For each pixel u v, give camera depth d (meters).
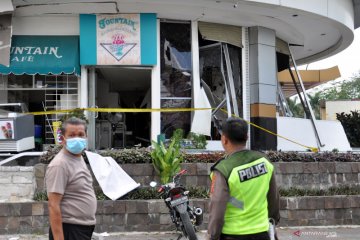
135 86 16.27
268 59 12.58
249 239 3.47
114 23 11.21
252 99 12.42
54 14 11.21
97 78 13.30
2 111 10.53
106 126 13.08
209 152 9.45
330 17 12.35
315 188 8.85
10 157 8.50
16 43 11.19
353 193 8.77
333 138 13.77
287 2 11.30
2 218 7.46
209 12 11.54
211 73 12.36
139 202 7.67
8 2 10.44
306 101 14.16
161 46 11.65
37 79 11.59
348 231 7.90
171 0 10.75
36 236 7.37
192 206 7.77
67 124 4.01
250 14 11.88
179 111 11.67
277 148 12.36
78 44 11.29
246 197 3.50
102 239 6.79
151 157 8.27
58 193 3.82
